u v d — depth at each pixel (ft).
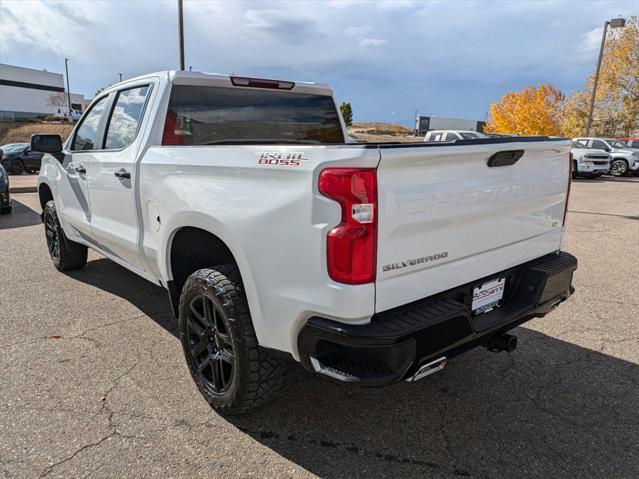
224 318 8.29
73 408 9.26
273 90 12.76
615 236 25.58
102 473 7.54
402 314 7.07
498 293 9.02
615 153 69.56
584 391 10.05
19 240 23.35
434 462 7.90
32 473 7.50
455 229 7.71
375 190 6.42
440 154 6.99
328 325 6.77
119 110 12.76
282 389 8.64
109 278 17.24
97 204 13.11
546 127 128.88
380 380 6.63
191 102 11.37
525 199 8.95
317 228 6.65
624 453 8.12
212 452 8.08
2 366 10.87
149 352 11.62
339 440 8.45
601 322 13.65
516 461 7.93
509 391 10.06
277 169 7.18
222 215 8.08
